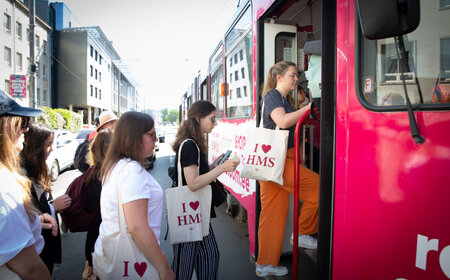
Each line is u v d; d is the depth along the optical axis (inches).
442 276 45.3
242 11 141.8
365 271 55.3
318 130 129.2
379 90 54.7
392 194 51.6
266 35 119.2
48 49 1411.2
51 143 85.6
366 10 45.0
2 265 44.0
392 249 51.4
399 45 52.3
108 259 58.6
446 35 48.4
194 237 80.2
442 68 48.4
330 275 63.6
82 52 1556.3
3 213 43.1
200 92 305.4
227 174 175.5
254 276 123.0
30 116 51.6
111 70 2098.9
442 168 46.1
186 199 80.4
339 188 60.9
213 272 85.6
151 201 63.4
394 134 51.7
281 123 88.4
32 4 531.8
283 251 116.3
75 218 105.9
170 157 565.3
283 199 101.4
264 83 111.2
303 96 126.0
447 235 45.0
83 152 134.7
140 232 56.2
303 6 121.3
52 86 1510.8
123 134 63.2
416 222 48.4
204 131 88.1
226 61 178.4
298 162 84.4
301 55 124.6
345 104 60.4
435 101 48.6
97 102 1765.5
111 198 59.2
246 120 134.6
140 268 56.9
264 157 89.4
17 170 50.9
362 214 56.0
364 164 56.0
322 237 65.2
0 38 972.6
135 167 60.4
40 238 53.8
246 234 172.7
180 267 81.9
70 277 127.8
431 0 49.6
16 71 1071.0
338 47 62.7
